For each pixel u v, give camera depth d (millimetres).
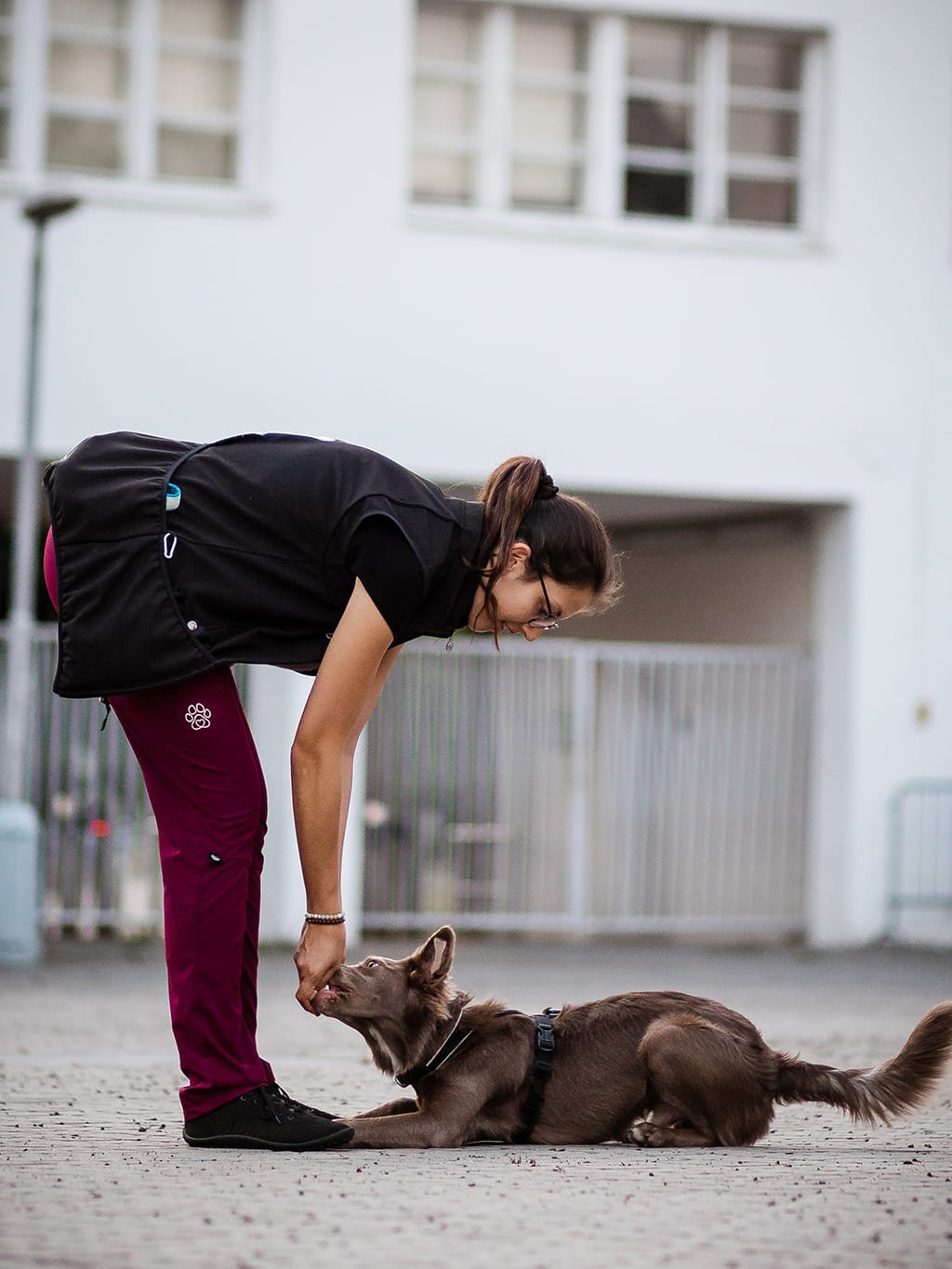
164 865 5703
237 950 5727
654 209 17766
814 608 18453
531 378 17203
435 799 17922
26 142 16328
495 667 18016
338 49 16844
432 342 17031
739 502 17984
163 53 16641
